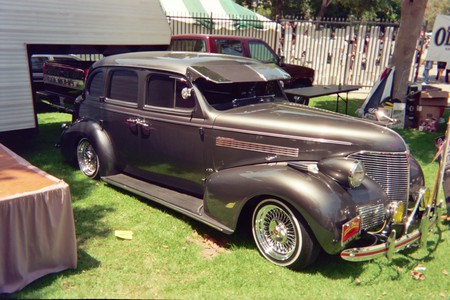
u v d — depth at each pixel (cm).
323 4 3058
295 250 376
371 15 3197
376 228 392
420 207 440
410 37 988
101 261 389
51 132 862
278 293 353
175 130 473
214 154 448
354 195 379
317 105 1245
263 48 1065
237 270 384
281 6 3091
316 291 359
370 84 1652
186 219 487
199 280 367
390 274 391
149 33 824
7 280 333
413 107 977
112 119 544
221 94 472
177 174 488
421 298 358
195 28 1553
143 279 364
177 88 471
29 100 662
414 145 819
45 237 347
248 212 451
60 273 363
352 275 386
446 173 511
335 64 1656
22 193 333
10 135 650
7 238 326
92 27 727
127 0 778
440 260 420
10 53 629
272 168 397
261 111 457
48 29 669
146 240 434
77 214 490
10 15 621
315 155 399
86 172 609
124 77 531
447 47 632
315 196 356
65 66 878
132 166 538
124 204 523
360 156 396
